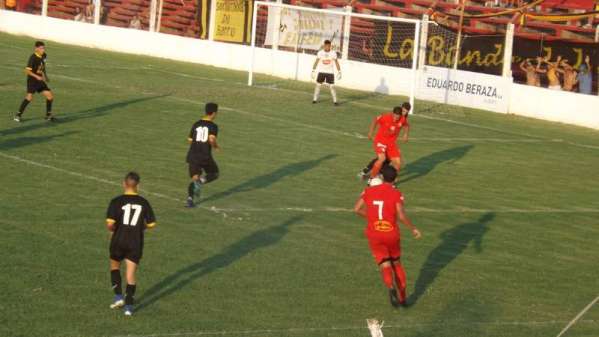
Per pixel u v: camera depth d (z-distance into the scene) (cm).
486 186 3425
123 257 1780
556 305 2072
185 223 2494
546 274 2327
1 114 3934
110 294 1870
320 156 3672
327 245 2406
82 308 1775
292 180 3186
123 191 2769
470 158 3994
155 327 1709
